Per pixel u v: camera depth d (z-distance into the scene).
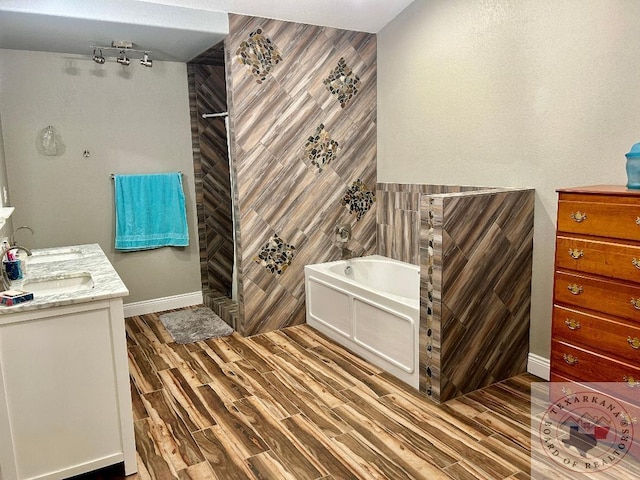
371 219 4.43
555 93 2.82
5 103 3.76
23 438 2.01
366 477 2.14
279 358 3.47
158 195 4.39
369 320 3.34
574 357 2.40
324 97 4.02
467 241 2.73
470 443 2.39
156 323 4.27
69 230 4.13
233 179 3.81
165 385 3.08
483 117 3.29
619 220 2.14
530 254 3.04
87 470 2.14
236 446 2.40
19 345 1.96
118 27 3.26
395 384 3.05
